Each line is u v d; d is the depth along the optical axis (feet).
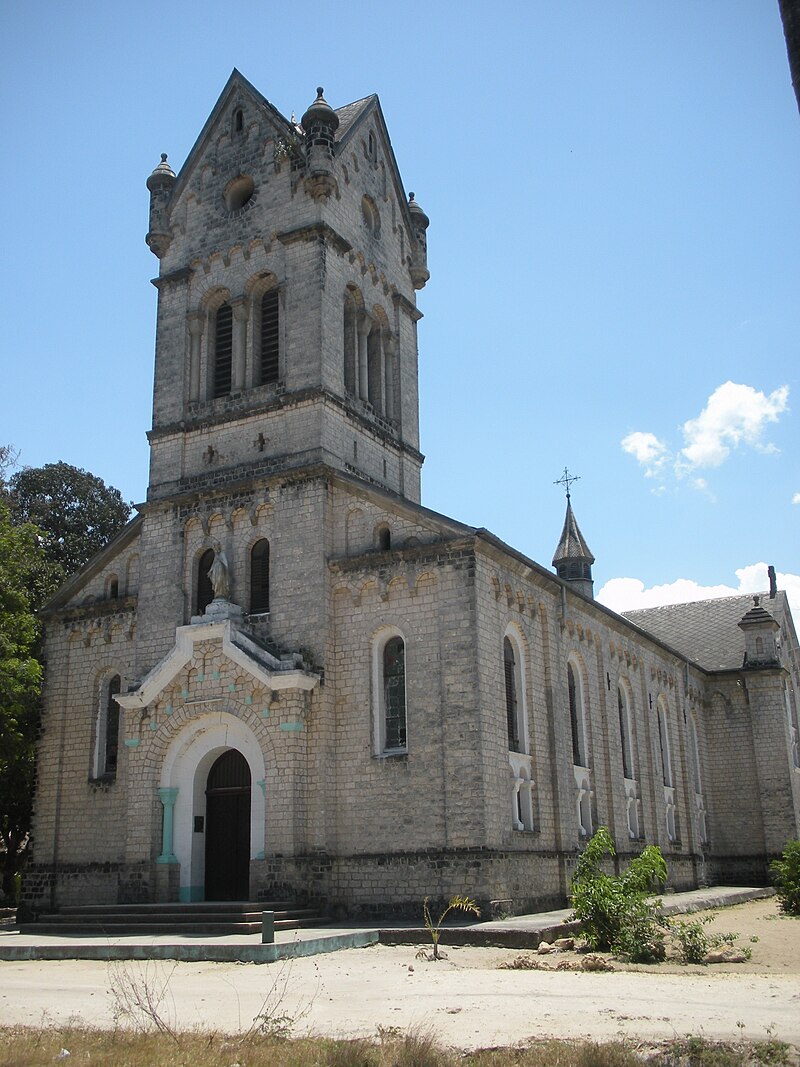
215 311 146.72
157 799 122.62
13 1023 55.98
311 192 140.56
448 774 111.96
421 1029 49.60
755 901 162.40
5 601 138.62
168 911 108.68
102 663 140.15
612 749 155.94
